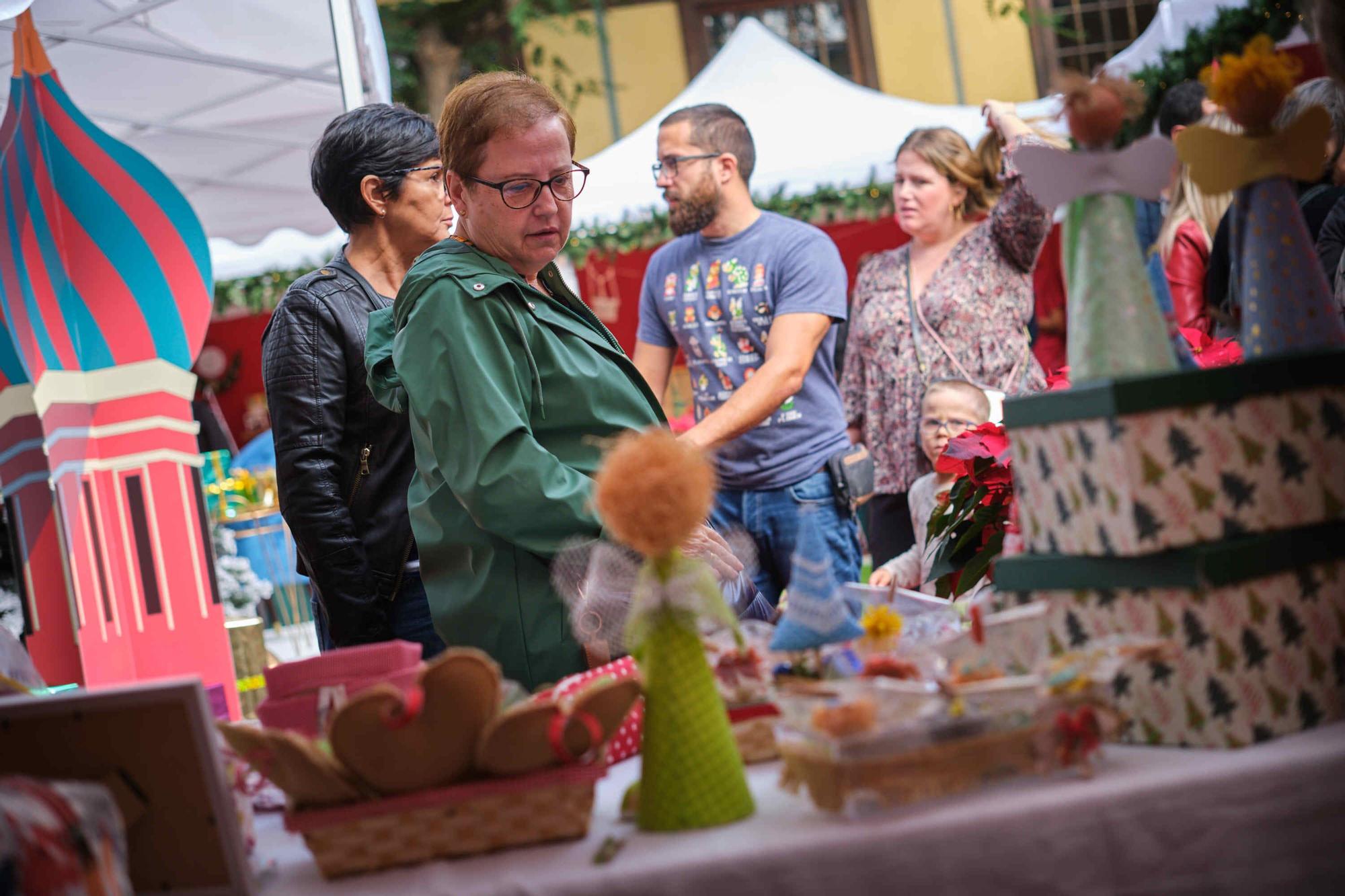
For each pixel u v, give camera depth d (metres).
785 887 1.02
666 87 11.52
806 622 1.25
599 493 1.17
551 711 1.13
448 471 1.66
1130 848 1.05
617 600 1.41
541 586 1.71
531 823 1.14
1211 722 1.17
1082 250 1.26
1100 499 1.21
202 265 3.29
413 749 1.12
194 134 4.76
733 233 3.51
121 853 1.03
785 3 11.36
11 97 3.12
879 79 11.30
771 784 1.25
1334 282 2.23
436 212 2.46
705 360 3.55
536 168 1.73
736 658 1.33
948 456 1.82
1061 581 1.26
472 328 1.68
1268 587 1.20
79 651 2.90
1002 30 11.04
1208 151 1.35
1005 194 3.69
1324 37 1.65
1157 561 1.19
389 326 2.06
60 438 3.01
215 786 1.12
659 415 1.87
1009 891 1.03
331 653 1.36
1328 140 1.36
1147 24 10.91
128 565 3.21
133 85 4.28
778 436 3.39
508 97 1.73
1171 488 1.18
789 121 5.98
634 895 1.02
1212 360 1.79
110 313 3.19
